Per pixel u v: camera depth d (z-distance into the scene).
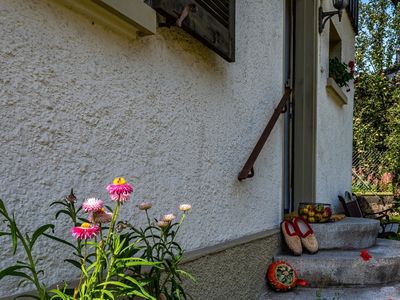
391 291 3.35
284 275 3.34
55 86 1.56
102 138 1.79
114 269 1.36
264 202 3.62
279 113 3.69
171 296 1.73
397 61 13.40
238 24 3.13
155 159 2.14
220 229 2.81
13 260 1.40
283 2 4.22
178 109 2.35
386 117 12.27
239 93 3.15
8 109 1.38
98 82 1.77
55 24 1.55
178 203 2.33
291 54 5.04
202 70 2.61
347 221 4.22
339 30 6.88
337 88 6.05
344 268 3.47
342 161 7.18
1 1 1.36
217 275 2.59
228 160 2.95
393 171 11.47
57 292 1.28
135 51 2.00
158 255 1.76
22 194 1.43
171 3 2.03
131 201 1.96
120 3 1.74
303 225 3.93
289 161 5.04
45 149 1.52
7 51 1.38
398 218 9.20
